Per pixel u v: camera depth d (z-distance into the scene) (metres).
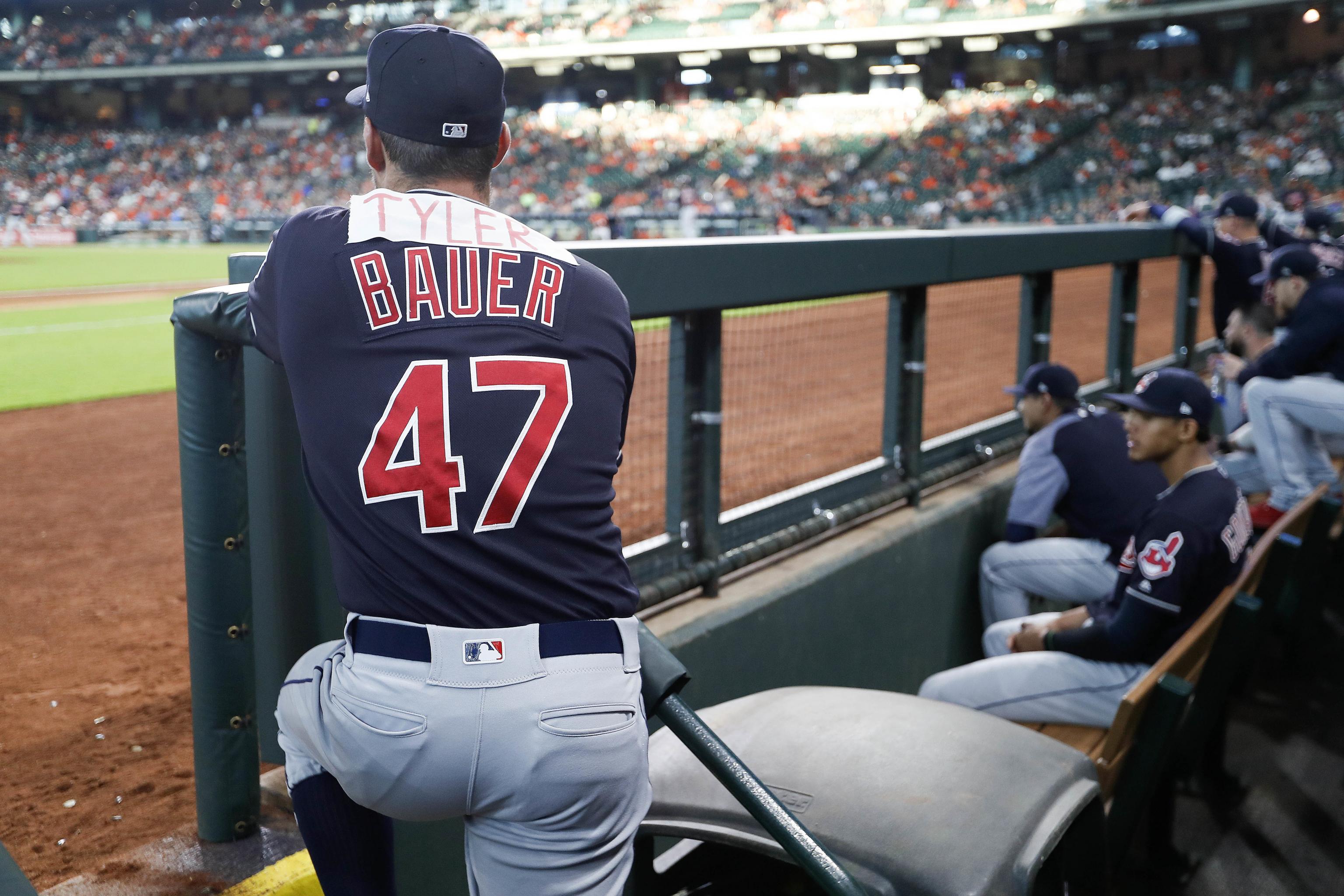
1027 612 3.84
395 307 1.27
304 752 1.42
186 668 3.07
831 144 39.84
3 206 41.06
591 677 1.26
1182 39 41.28
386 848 1.48
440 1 48.38
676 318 2.61
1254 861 2.80
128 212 40.34
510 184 39.75
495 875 1.30
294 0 49.41
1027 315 4.66
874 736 1.66
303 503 1.88
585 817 1.27
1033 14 39.41
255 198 41.19
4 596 3.75
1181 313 6.46
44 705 2.76
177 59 46.62
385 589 1.23
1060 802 1.53
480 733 1.21
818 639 3.06
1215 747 3.25
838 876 1.25
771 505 3.06
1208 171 32.59
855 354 7.30
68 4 50.38
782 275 2.61
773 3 44.12
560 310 1.34
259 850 1.84
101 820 2.10
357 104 1.41
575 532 1.29
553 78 49.38
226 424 1.71
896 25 40.62
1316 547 3.80
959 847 1.39
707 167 39.38
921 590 3.64
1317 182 30.33
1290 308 4.68
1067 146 37.81
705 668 2.57
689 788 1.62
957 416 6.19
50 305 15.35
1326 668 4.05
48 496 5.38
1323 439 5.15
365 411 1.24
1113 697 2.84
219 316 1.59
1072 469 3.69
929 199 35.22
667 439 2.70
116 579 4.00
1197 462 2.81
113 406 8.06
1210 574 2.71
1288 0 34.53
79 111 50.56
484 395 1.25
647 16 45.59
